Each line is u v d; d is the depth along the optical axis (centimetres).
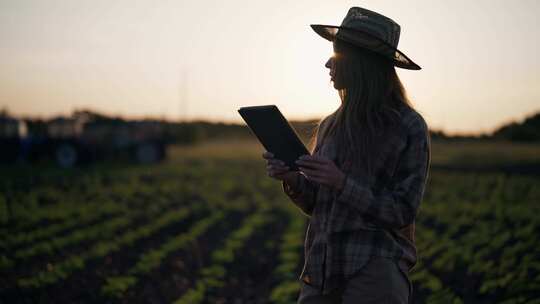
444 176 2083
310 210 271
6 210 1105
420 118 246
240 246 861
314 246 251
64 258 787
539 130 5216
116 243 868
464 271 743
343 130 250
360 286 238
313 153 269
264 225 1089
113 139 2452
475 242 889
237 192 1630
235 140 6000
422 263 773
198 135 5012
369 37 242
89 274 705
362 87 247
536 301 550
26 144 2295
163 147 2583
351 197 228
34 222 1036
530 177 2016
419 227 1060
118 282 626
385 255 238
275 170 254
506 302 566
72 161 2253
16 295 605
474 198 1527
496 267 736
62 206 1217
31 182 1658
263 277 738
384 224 232
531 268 711
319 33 263
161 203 1345
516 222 1098
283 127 256
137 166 2377
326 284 243
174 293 654
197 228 987
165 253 799
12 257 773
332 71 256
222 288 683
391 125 243
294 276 688
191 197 1479
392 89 251
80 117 2494
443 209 1257
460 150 3972
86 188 1586
